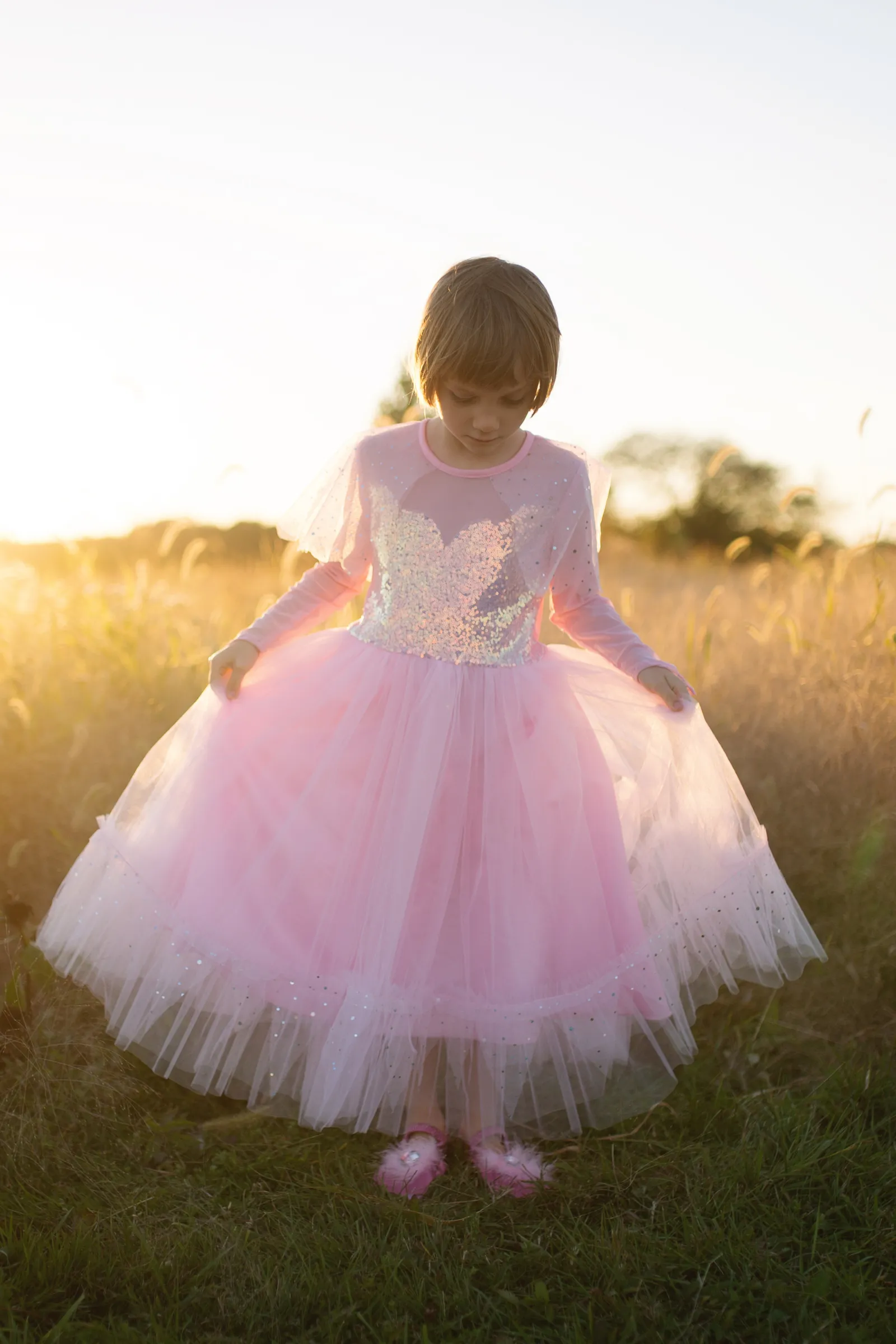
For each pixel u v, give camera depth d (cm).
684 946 211
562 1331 156
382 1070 184
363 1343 154
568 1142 206
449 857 192
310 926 192
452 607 199
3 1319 154
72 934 207
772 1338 156
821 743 328
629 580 716
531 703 203
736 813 218
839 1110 204
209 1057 194
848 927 265
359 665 205
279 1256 169
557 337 188
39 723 345
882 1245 173
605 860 203
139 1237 169
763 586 613
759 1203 182
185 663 394
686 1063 213
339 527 214
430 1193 188
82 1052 221
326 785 197
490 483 199
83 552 480
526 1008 188
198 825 201
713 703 363
